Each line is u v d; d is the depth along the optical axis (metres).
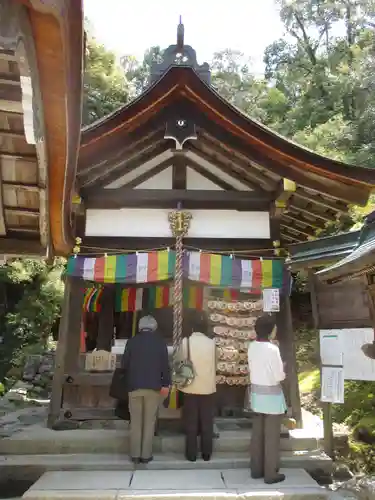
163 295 6.84
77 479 4.73
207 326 6.04
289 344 6.21
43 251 4.05
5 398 9.23
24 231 3.96
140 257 6.18
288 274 6.32
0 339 16.39
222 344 6.32
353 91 27.78
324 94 31.95
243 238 6.59
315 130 23.03
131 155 6.28
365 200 6.12
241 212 6.68
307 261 5.22
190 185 6.80
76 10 1.69
